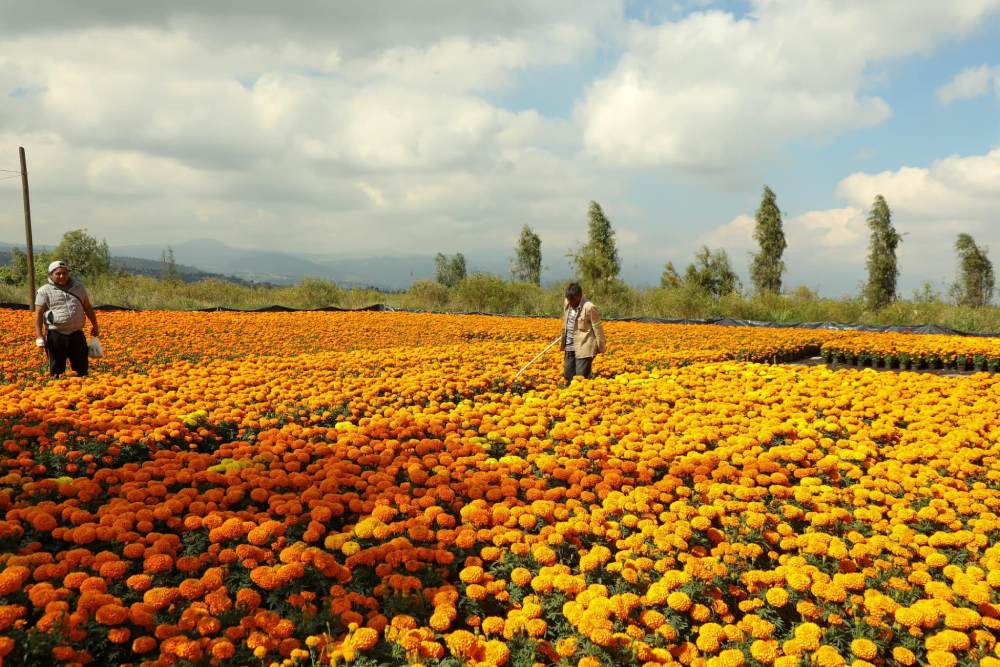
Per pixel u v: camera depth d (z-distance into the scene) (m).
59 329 8.39
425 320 19.47
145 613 3.22
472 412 7.14
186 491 4.63
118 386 7.83
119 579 3.64
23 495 4.49
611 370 10.94
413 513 4.64
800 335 17.11
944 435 6.86
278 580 3.54
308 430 6.28
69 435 5.64
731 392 8.39
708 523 4.43
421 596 3.70
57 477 5.11
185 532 4.26
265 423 6.66
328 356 11.09
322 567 3.71
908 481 5.34
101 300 22.67
